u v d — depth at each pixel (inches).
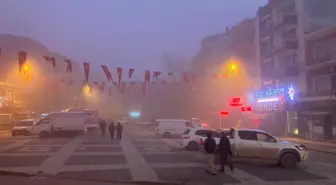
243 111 1754.4
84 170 560.7
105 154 776.9
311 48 1338.6
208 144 527.2
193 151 842.2
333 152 863.1
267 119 1589.6
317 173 542.0
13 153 795.4
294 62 1465.3
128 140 1221.7
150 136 1462.8
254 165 618.2
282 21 1475.1
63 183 453.7
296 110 1395.2
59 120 1448.1
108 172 542.6
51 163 634.8
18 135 1563.7
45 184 444.5
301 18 1403.8
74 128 1460.4
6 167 588.4
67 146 978.1
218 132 853.8
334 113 1195.3
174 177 503.2
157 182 464.8
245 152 607.2
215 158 587.5
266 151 601.9
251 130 625.3
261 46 1739.7
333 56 1186.6
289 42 1423.5
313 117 1296.8
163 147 948.6
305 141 1229.1
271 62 1635.1
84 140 1226.0
